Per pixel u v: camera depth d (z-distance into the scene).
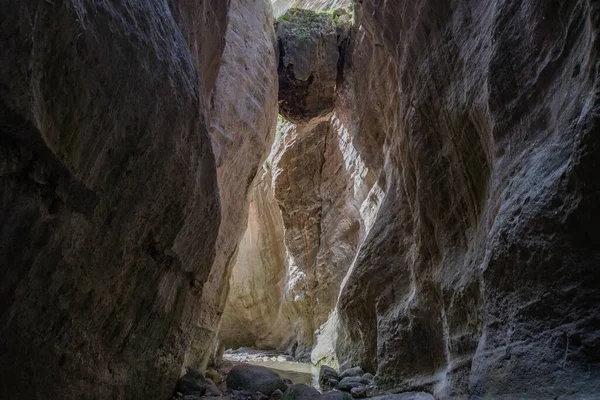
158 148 3.34
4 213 2.12
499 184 3.62
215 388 5.75
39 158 2.24
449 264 4.84
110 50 2.58
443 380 4.75
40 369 2.59
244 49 8.52
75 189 2.56
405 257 6.41
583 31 2.81
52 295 2.58
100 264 3.02
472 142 4.48
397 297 6.30
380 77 8.45
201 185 4.31
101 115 2.60
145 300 3.84
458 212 4.79
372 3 7.45
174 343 4.75
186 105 3.67
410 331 5.66
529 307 3.00
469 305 4.25
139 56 2.91
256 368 6.49
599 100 2.50
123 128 2.86
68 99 2.30
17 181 2.15
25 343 2.45
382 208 7.45
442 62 5.19
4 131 2.05
